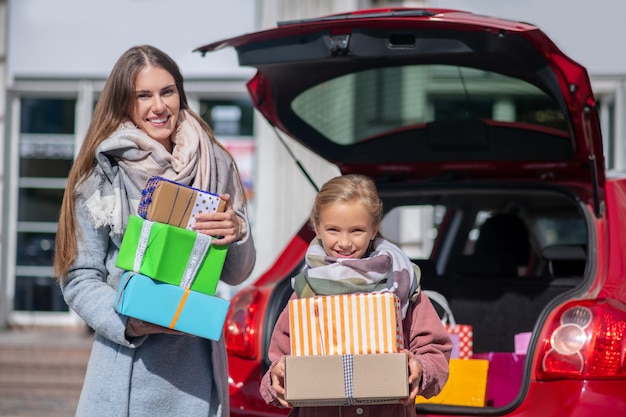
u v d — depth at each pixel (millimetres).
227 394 4148
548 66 5012
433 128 6207
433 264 6379
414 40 5105
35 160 14898
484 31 4926
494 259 6285
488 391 5324
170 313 3758
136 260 3750
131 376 3900
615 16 12820
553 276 6051
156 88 4051
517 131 6016
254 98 5977
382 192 6348
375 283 3891
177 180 3922
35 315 14945
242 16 14000
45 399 10695
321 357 3688
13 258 14914
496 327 6059
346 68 5695
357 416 3939
